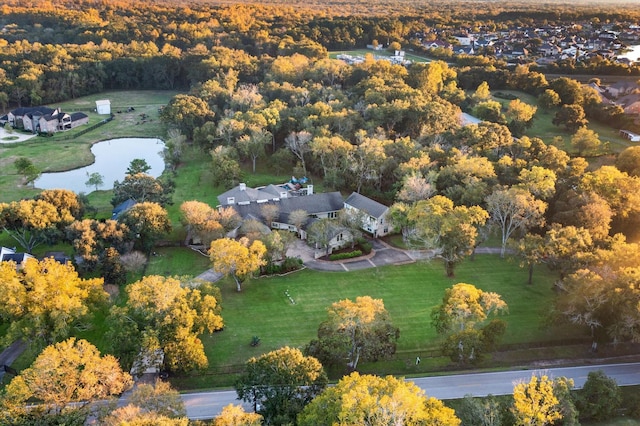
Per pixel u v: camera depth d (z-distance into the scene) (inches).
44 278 2677.2
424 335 3048.7
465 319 2674.7
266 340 2984.7
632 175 4628.4
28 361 2768.2
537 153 5024.6
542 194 4094.5
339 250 4074.8
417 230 3750.0
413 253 4055.1
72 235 3555.6
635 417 2390.5
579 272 2864.2
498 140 5196.9
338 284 3602.4
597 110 6983.3
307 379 2224.4
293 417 2129.7
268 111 6043.3
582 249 3344.0
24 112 7185.0
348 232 4067.4
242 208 4357.8
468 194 4114.2
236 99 6899.6
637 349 2923.2
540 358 2851.9
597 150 5634.8
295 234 4323.3
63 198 3973.9
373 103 6417.3
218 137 5974.4
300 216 4175.7
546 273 3772.1
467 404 2224.4
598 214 3614.7
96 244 3481.8
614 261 3056.1
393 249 4128.9
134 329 2544.3
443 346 2679.6
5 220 3646.7
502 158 4778.5
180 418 1958.7
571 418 2138.3
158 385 2151.8
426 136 5561.0
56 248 3964.1
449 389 2571.4
